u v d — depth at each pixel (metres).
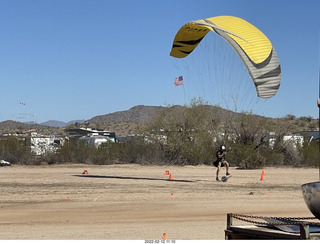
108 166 34.28
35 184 21.67
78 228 11.83
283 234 5.86
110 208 15.18
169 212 14.47
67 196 17.80
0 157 35.41
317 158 35.78
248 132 36.81
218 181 23.95
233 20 24.48
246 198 17.72
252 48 22.48
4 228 11.82
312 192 6.02
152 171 30.14
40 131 110.50
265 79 22.27
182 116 37.56
